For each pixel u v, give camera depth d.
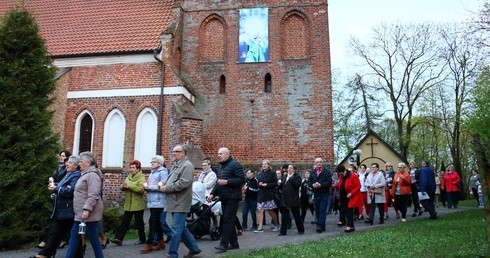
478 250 7.95
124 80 19.70
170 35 19.69
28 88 11.49
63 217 8.07
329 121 19.86
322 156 19.58
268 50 21.03
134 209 10.18
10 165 10.45
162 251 9.60
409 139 38.12
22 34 11.73
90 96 19.81
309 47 20.86
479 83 21.17
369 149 32.16
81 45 20.59
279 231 12.95
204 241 11.02
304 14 21.19
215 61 21.42
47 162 11.28
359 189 12.64
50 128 11.73
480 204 22.84
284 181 14.22
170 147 18.44
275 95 20.53
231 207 9.41
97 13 22.59
